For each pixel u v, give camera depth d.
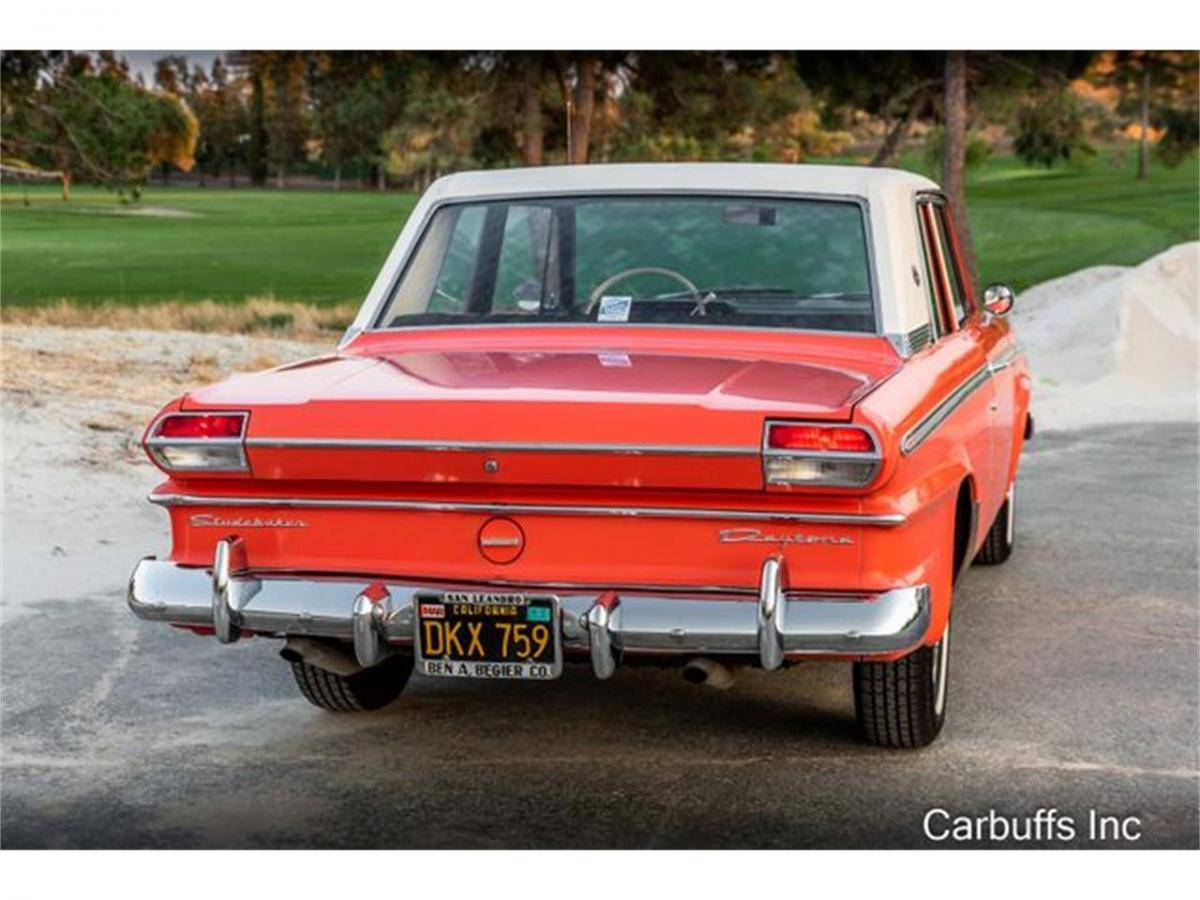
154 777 5.05
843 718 5.60
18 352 14.76
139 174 22.23
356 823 4.65
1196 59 29.08
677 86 25.64
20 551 8.05
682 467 4.22
